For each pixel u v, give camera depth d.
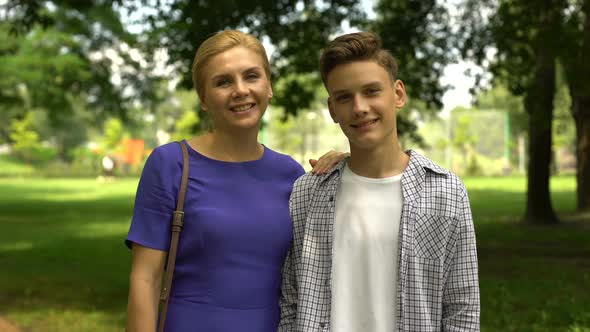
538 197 15.46
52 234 15.03
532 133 15.45
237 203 2.40
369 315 2.29
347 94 2.31
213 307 2.33
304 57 12.12
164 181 2.36
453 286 2.28
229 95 2.40
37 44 25.70
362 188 2.37
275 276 2.45
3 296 7.95
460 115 63.03
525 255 10.77
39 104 27.88
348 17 12.10
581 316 6.27
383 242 2.30
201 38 10.11
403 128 14.95
